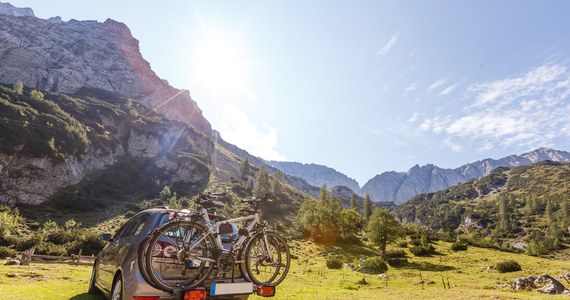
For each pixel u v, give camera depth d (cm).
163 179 14462
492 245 9519
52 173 9900
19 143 9369
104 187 11350
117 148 14450
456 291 1642
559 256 14038
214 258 536
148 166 14875
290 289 1645
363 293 1462
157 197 12250
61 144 10769
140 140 16062
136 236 640
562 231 17212
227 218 623
